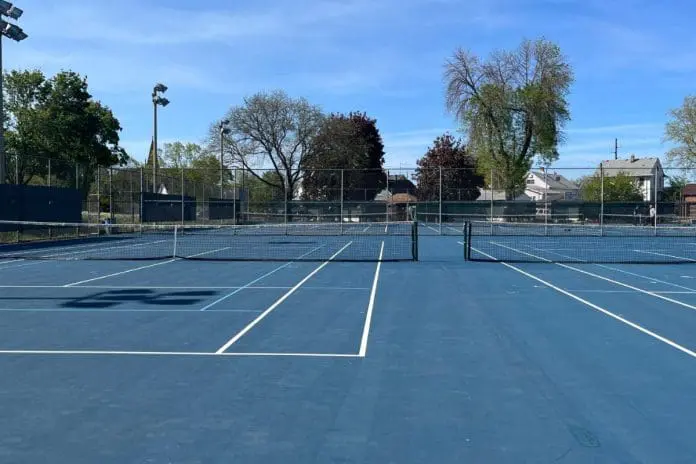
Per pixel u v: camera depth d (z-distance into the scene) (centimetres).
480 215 4044
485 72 5397
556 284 1633
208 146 6625
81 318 1158
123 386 731
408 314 1197
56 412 643
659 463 523
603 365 826
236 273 1892
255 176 5297
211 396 695
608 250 2847
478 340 971
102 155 4766
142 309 1255
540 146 5397
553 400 682
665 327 1073
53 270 1970
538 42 5306
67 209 3569
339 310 1242
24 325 1091
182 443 562
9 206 3066
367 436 579
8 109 4306
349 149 6694
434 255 2556
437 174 6488
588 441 569
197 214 4788
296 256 2523
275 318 1156
